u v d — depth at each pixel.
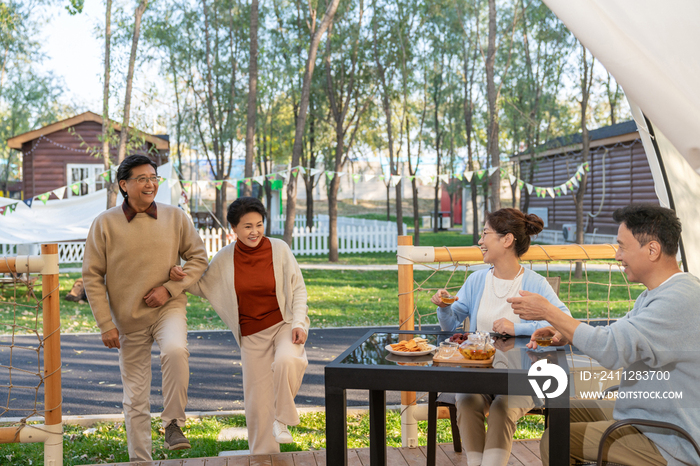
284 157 22.16
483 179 18.09
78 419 4.35
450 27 17.28
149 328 3.17
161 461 2.90
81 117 17.64
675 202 2.83
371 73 17.73
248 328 3.19
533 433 3.89
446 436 3.91
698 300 1.95
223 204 16.62
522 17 15.76
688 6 1.79
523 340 2.62
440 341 2.66
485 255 2.92
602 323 5.29
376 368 2.12
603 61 1.84
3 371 5.99
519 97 15.84
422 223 33.66
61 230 12.22
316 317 8.81
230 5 18.62
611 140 17.23
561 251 3.22
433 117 20.72
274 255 3.21
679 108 1.77
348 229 19.52
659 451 1.98
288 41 18.14
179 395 2.99
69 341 7.43
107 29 10.68
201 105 20.70
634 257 2.08
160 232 3.12
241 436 4.02
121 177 3.05
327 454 2.17
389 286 12.03
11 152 26.33
